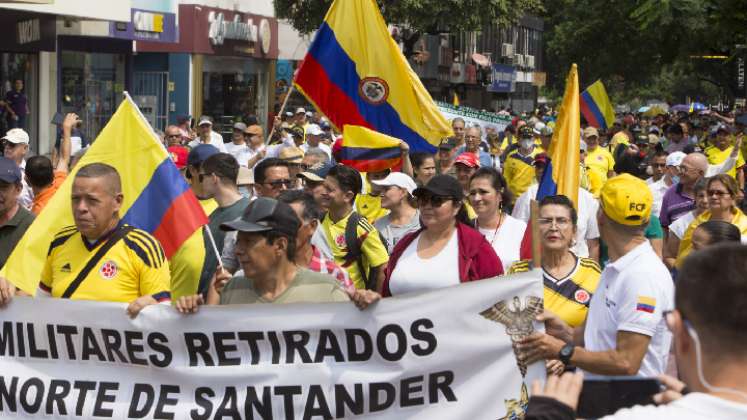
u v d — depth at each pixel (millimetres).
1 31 25250
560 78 88312
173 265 7695
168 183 7156
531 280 5910
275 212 6016
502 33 74500
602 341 5957
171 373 6176
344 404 6023
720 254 3045
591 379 4566
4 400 6375
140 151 7199
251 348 6086
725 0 20719
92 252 6477
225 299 6293
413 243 7258
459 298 5922
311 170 12156
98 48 31625
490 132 22734
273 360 6078
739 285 2965
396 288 7152
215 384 6125
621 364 5703
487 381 5941
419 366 5961
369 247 8625
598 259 10828
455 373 5945
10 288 6352
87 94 31766
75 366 6305
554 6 83312
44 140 29094
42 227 6930
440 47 58031
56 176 11023
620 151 22484
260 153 15617
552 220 7008
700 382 3018
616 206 5801
